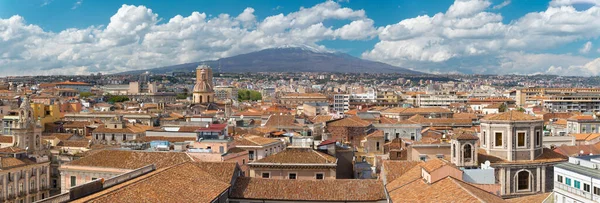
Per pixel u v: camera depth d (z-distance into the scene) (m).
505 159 100.31
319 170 93.94
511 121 99.56
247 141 117.50
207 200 71.50
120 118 194.25
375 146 137.50
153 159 100.88
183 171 79.25
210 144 110.94
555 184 85.12
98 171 99.38
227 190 81.25
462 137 95.81
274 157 96.38
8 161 129.88
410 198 70.62
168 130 154.12
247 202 82.50
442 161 78.75
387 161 91.62
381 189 83.38
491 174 80.12
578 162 83.81
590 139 148.12
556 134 157.88
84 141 164.50
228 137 123.00
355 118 165.75
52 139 166.88
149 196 65.62
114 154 104.00
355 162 112.00
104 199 60.81
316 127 176.38
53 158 145.38
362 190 83.19
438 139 129.25
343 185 84.56
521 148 100.31
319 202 81.44
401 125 162.88
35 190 136.75
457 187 68.19
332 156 103.19
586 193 77.62
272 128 169.00
